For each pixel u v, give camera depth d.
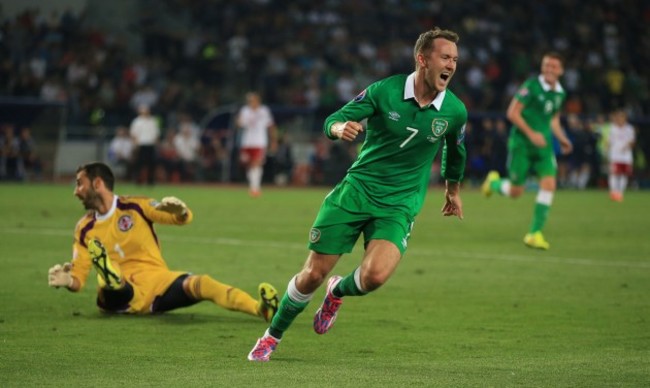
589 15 84.12
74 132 60.78
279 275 22.36
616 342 15.15
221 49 71.44
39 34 66.88
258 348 13.41
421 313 17.70
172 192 51.75
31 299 18.45
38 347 14.16
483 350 14.41
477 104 71.25
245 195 50.84
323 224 13.11
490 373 12.59
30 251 25.56
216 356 13.65
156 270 16.94
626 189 67.31
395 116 12.97
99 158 61.25
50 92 62.59
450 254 27.05
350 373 12.50
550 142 28.69
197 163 62.22
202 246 27.64
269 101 68.25
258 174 51.34
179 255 25.59
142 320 16.45
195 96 66.94
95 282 20.67
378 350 14.34
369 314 17.55
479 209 44.59
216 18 74.38
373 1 79.12
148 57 69.69
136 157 60.09
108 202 16.83
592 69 77.31
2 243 27.14
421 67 13.00
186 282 16.64
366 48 73.75
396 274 22.88
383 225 13.01
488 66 74.88
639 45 84.44
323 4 77.19
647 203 50.72
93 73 65.31
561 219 39.69
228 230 32.19
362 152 13.44
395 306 18.44
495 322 16.89
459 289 20.70
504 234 32.94
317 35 74.00
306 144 63.41
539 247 27.91
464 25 78.88
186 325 16.06
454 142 13.59
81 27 70.06
